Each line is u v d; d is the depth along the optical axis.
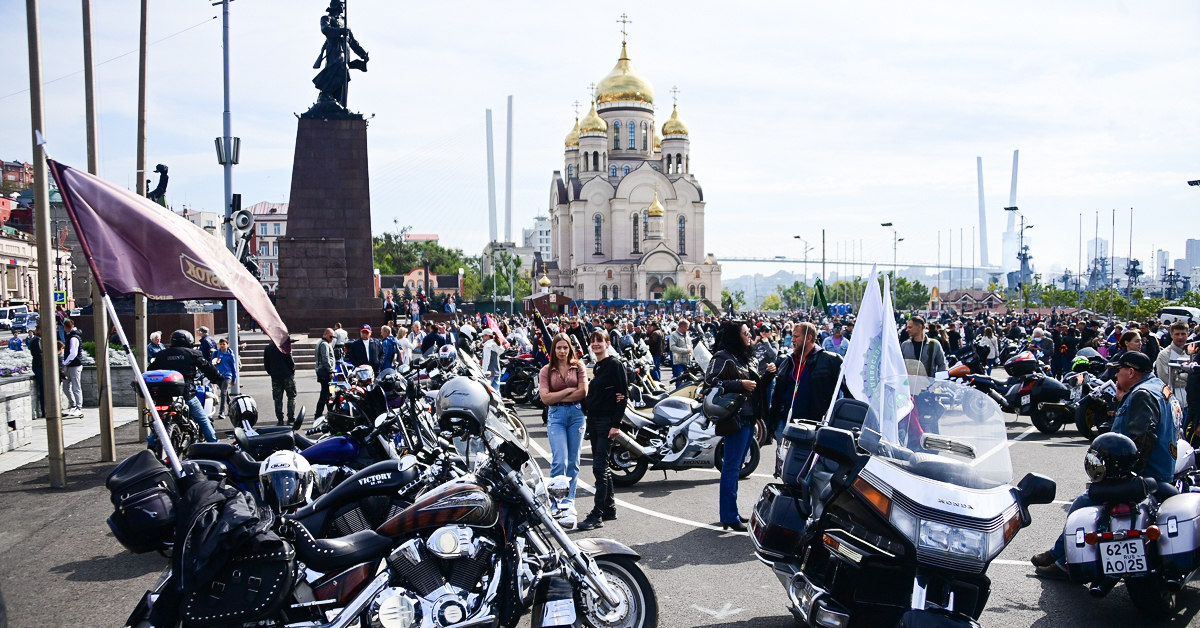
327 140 34.44
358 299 34.56
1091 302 66.44
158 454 9.67
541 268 116.81
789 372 8.52
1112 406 12.27
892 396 4.88
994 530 4.18
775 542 5.33
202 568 4.05
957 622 3.90
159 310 27.02
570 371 8.05
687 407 10.05
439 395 5.81
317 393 20.73
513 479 4.56
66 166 5.19
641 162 114.56
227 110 19.44
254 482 6.39
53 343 9.52
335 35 34.78
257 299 5.61
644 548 7.18
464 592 4.36
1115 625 5.43
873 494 4.41
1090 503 5.63
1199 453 6.75
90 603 5.95
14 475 10.22
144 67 13.34
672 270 108.25
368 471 5.29
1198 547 5.27
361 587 4.32
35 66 9.47
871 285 5.91
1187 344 13.04
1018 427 14.50
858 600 4.50
